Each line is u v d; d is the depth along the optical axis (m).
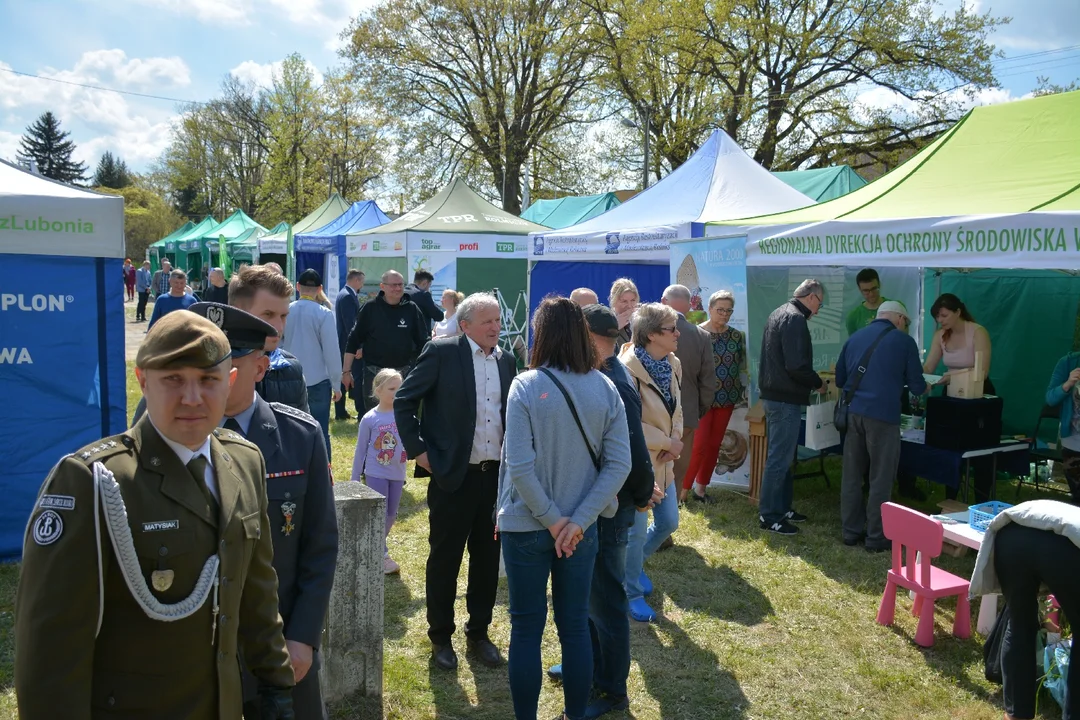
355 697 3.32
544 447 2.83
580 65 28.50
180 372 1.50
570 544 2.76
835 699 3.57
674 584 4.84
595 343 3.13
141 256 47.47
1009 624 3.04
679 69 24.64
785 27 23.27
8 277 4.72
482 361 3.62
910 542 4.09
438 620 3.69
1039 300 7.28
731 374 6.40
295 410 2.23
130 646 1.47
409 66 29.64
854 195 6.41
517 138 29.89
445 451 3.52
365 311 7.83
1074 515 2.84
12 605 4.20
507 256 13.08
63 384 4.91
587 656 2.94
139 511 1.46
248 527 1.65
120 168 72.75
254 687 1.95
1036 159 5.40
